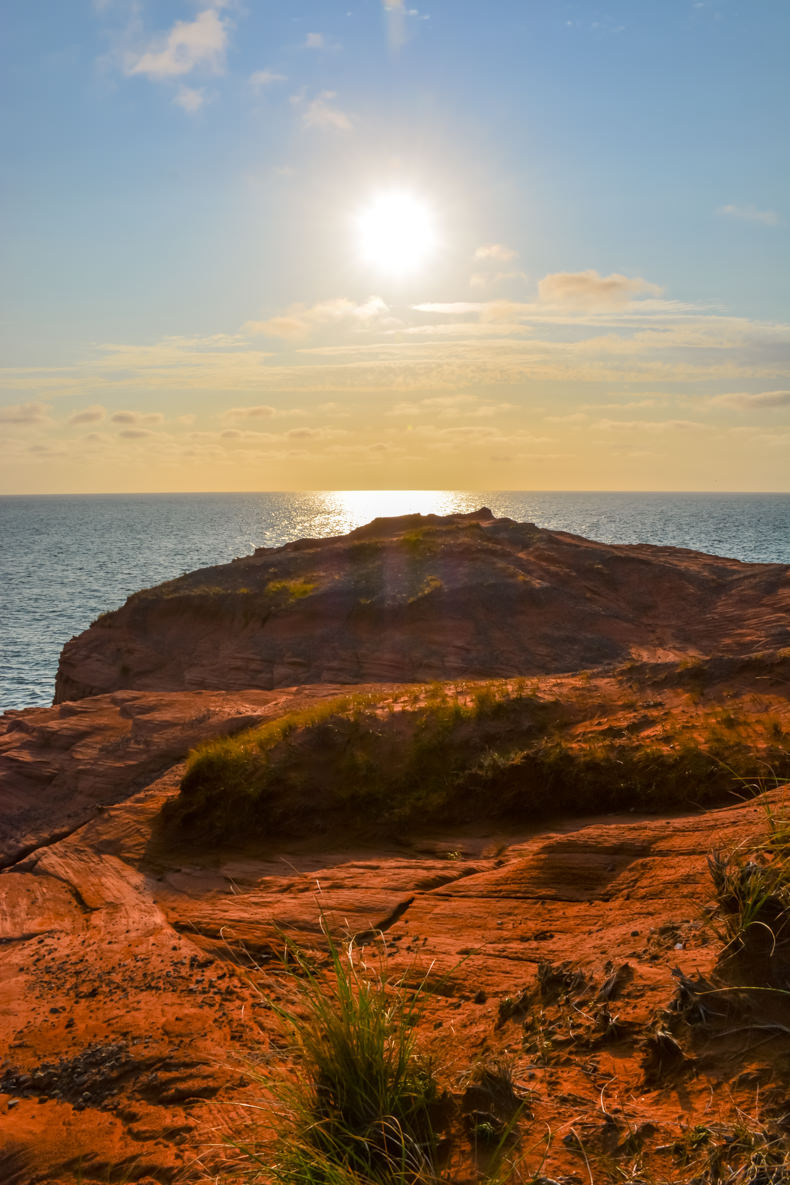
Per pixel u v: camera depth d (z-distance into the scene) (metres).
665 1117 3.41
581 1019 4.52
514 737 14.97
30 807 19.52
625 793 12.01
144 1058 6.61
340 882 11.44
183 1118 5.45
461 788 13.45
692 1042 3.82
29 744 21.81
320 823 13.91
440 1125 3.82
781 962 4.03
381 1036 4.00
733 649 29.61
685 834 9.18
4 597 91.88
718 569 37.09
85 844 15.26
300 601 34.16
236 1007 7.64
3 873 14.90
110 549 165.88
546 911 8.66
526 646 31.02
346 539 44.00
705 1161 3.05
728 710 13.95
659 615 33.59
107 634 36.47
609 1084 3.83
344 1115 3.83
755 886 4.32
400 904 10.12
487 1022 5.54
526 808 12.67
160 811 15.52
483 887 9.73
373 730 15.42
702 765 11.69
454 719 15.49
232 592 35.91
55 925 12.18
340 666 31.22
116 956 10.05
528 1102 3.82
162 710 22.83
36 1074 6.66
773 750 11.52
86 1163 5.10
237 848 14.00
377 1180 3.37
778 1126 3.11
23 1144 5.47
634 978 4.72
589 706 16.17
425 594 33.19
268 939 9.84
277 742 15.71
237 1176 3.93
